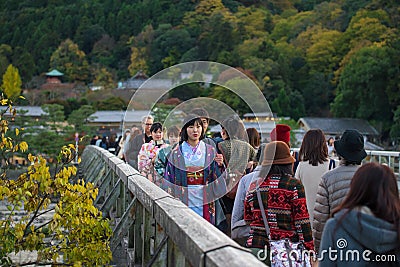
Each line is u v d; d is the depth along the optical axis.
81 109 31.72
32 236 3.94
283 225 3.25
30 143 23.27
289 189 3.25
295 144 33.62
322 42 63.94
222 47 63.66
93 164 9.89
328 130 47.12
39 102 52.47
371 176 2.23
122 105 43.97
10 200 3.94
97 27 89.75
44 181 3.86
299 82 62.34
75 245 3.98
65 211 3.90
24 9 99.00
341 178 3.22
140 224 3.86
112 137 12.51
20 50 88.69
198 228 2.16
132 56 73.94
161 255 2.62
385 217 2.18
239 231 3.51
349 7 71.75
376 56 49.09
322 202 3.28
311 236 3.23
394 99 47.22
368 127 47.56
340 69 59.81
